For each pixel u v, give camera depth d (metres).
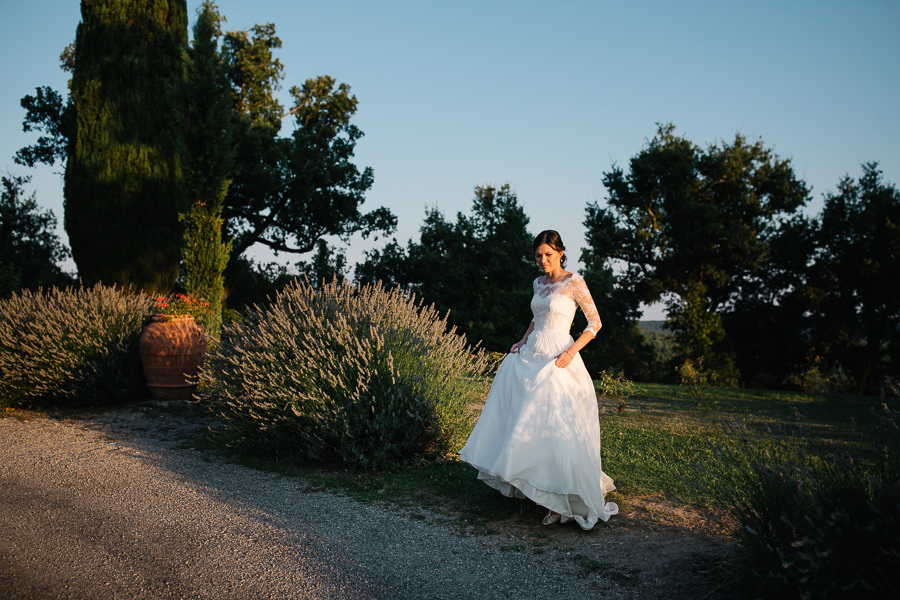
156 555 3.16
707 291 25.73
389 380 5.18
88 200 13.65
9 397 8.08
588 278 24.23
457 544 3.35
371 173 26.06
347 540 3.41
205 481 4.71
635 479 4.57
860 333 22.14
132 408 8.26
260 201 23.73
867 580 2.11
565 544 3.33
